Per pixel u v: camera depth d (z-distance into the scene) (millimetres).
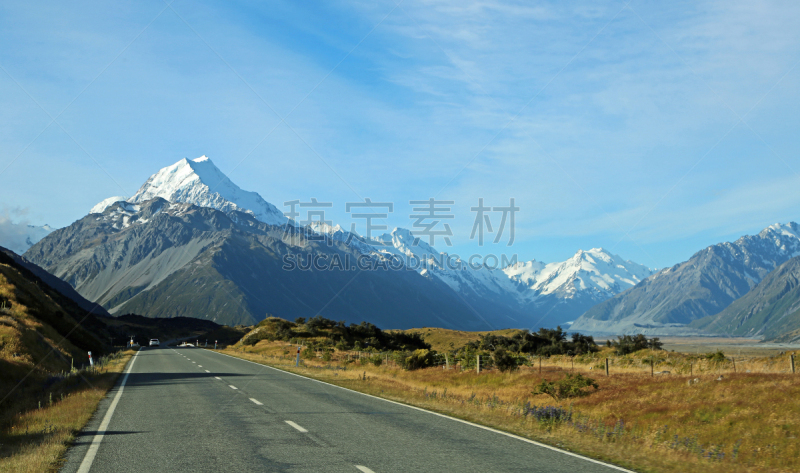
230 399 18797
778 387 17391
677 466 10148
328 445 11023
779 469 10742
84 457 9992
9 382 25531
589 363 44781
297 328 98125
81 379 25969
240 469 9133
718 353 37406
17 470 9008
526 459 10039
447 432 12648
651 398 18953
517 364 35062
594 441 12242
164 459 9828
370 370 39844
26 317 45312
